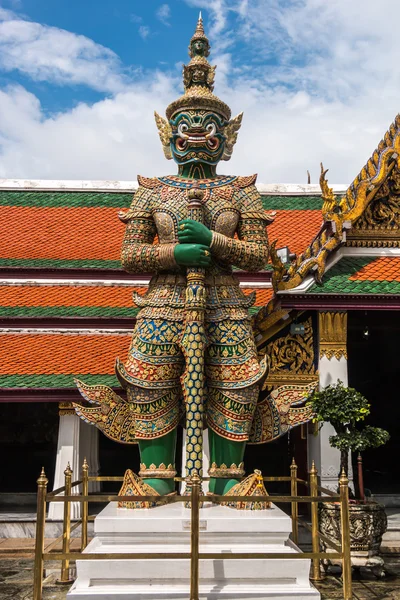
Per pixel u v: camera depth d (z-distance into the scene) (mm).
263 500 7820
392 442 18984
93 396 9797
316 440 12242
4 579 10281
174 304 9375
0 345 14273
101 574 7809
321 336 12273
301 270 11883
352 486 11758
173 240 9570
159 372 9172
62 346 14297
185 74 10445
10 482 17359
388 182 13000
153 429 9141
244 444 9281
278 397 9977
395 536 12242
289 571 7941
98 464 16484
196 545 7488
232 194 9867
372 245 12891
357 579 10078
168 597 7594
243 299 9773
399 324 16391
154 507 8859
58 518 13219
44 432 17672
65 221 18875
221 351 9297
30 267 16328
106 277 16422
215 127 10055
